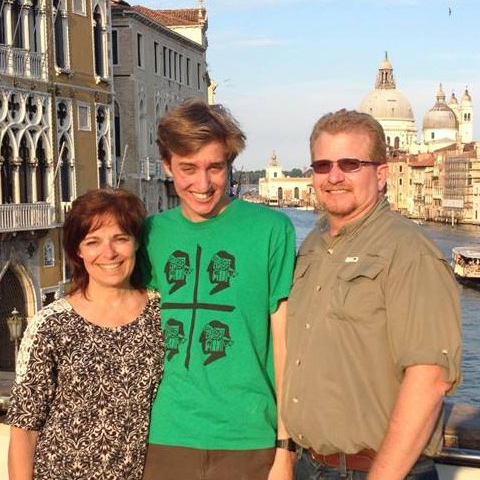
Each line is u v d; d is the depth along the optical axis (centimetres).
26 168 2648
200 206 400
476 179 14625
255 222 405
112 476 391
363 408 348
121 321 408
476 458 432
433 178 16388
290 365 379
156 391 404
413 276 336
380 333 346
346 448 351
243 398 393
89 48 3006
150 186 4219
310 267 388
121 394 393
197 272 403
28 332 402
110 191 410
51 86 2742
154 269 418
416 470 351
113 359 396
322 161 372
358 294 348
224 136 393
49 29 2730
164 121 399
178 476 392
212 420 390
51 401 397
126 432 392
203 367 393
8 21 2520
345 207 370
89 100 3011
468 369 3947
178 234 412
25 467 391
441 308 331
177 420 394
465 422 495
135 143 3975
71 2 2870
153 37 4244
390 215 369
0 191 2502
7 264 2544
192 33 5197
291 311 388
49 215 2714
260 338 400
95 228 399
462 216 14925
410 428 325
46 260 2775
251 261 399
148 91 4162
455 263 7500
